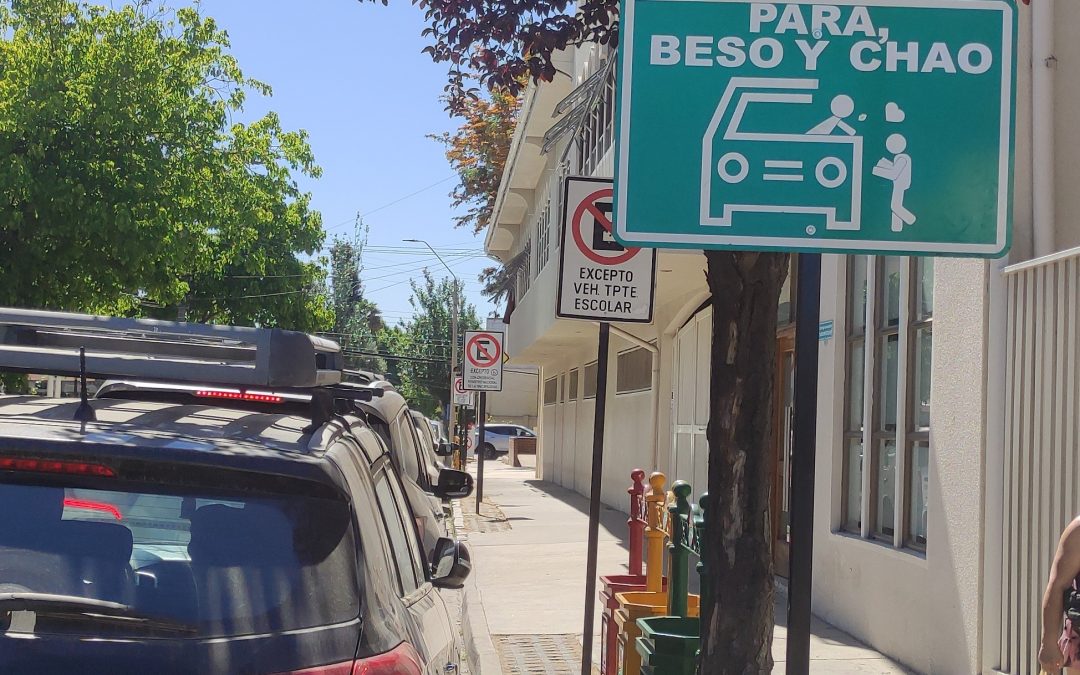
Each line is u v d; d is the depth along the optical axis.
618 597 6.29
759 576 4.55
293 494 3.15
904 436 8.30
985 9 3.82
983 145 3.80
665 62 3.82
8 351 3.37
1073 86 6.84
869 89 3.81
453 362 43.38
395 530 4.12
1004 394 6.76
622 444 21.69
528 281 29.78
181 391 4.31
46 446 3.03
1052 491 6.25
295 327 41.38
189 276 38.59
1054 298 6.34
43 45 18.23
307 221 39.50
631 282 7.03
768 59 3.82
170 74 20.22
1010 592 6.60
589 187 7.03
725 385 4.62
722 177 3.80
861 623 8.84
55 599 2.85
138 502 3.07
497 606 10.99
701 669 4.60
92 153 18.39
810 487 3.81
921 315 8.20
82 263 18.91
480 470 21.45
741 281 4.60
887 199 3.80
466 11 5.73
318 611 2.98
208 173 20.94
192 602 2.92
